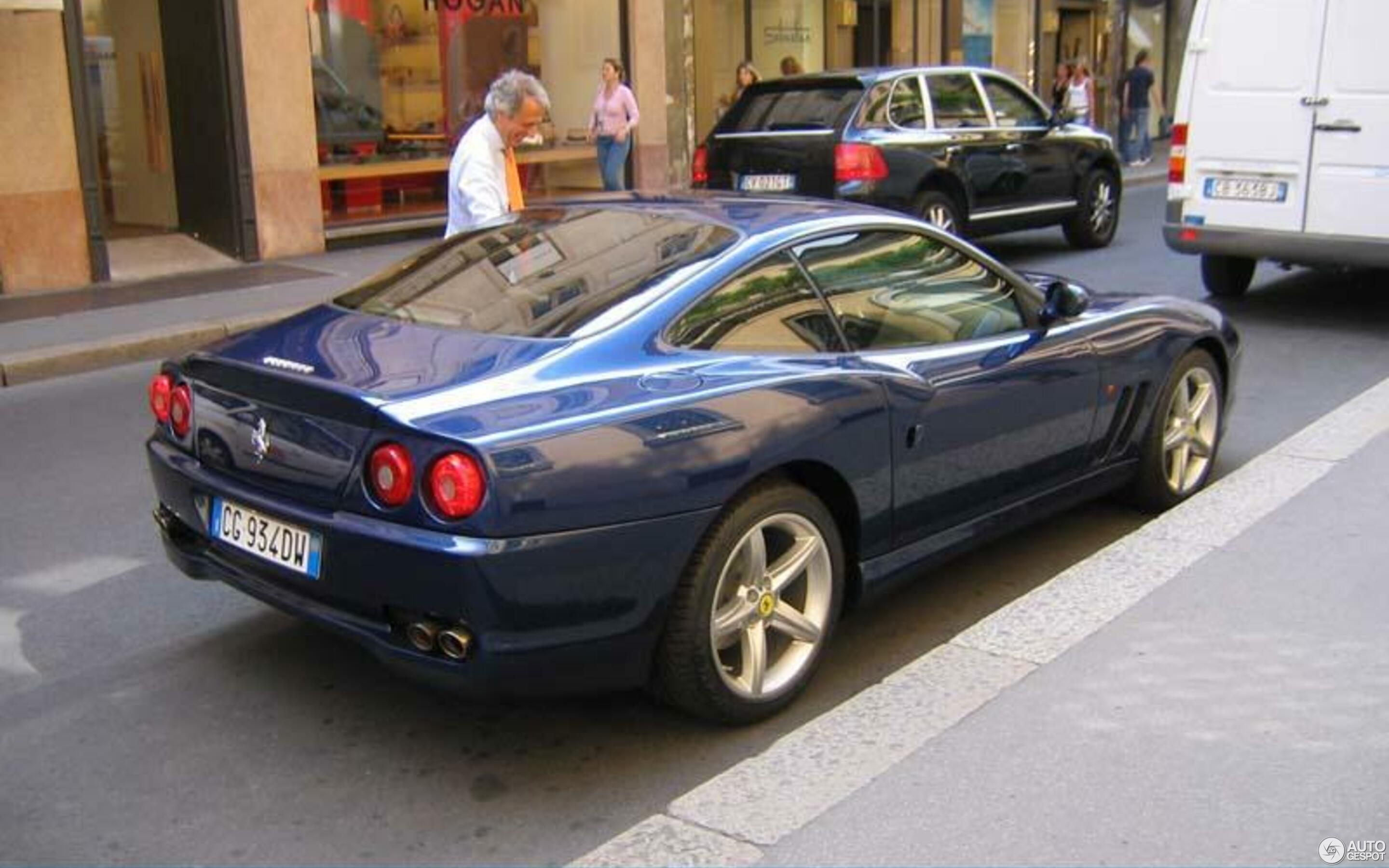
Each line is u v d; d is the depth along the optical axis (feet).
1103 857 10.68
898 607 16.87
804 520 13.69
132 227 45.32
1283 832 10.93
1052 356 16.83
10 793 12.60
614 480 12.02
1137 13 92.79
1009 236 51.67
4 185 38.14
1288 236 33.40
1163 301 19.70
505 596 11.57
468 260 15.40
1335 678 13.50
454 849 11.64
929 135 40.73
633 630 12.34
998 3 81.97
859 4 73.56
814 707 14.16
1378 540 17.20
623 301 13.61
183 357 14.64
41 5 36.55
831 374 14.05
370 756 13.21
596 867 10.77
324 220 47.11
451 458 11.51
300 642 15.87
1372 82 31.68
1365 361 29.78
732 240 14.57
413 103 50.37
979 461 15.89
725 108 67.46
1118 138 86.94
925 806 11.43
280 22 44.09
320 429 12.46
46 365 30.99
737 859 10.79
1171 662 13.87
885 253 15.85
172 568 18.47
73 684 14.84
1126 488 19.57
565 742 13.46
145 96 44.52
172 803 12.41
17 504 21.48
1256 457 22.34
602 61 56.75
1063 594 15.58
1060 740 12.39
